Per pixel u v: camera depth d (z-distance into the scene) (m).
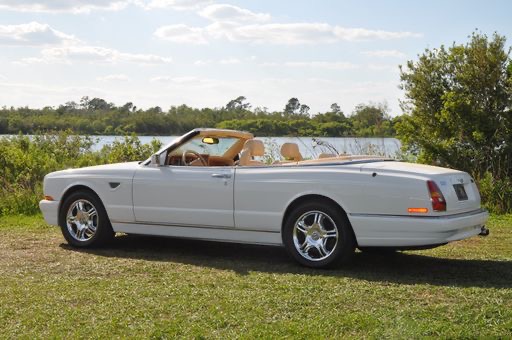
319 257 7.34
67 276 6.98
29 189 13.53
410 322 5.08
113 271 7.23
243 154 8.20
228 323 5.22
